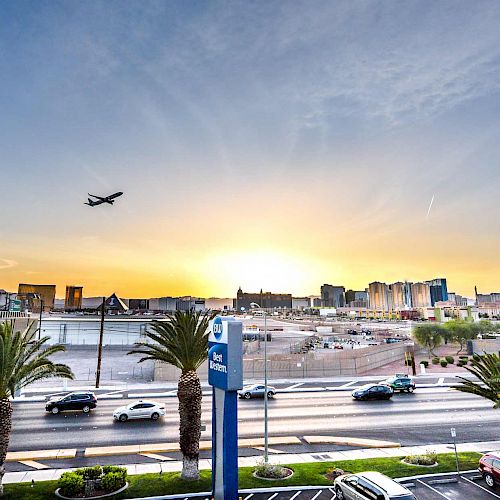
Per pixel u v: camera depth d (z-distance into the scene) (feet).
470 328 296.71
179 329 74.23
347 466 79.25
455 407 132.98
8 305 240.12
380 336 415.85
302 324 564.30
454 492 67.87
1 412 64.80
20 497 64.69
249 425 109.19
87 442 93.66
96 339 339.16
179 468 77.77
